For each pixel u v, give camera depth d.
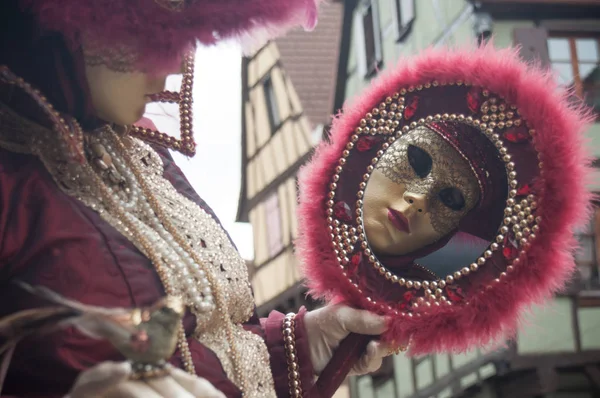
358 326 1.72
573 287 9.52
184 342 1.45
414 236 1.74
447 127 1.75
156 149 1.81
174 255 1.52
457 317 1.68
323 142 1.84
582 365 9.43
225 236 1.70
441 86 1.76
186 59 1.77
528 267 1.65
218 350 1.53
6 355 1.21
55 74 1.52
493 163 1.72
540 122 1.67
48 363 1.30
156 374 1.15
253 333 1.72
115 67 1.50
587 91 9.98
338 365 1.73
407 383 10.86
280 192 13.40
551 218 1.65
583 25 10.07
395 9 11.36
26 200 1.42
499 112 1.71
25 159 1.47
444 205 1.74
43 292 1.11
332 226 1.78
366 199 1.78
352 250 1.77
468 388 9.87
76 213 1.44
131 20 1.43
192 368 1.44
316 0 1.65
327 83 13.36
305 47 13.98
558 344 9.52
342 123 1.82
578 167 1.65
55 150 1.50
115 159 1.61
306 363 1.74
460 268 1.72
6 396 1.27
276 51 13.96
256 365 1.64
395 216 1.74
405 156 1.76
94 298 1.37
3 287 1.36
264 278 13.67
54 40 1.51
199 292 1.52
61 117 1.50
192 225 1.63
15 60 1.52
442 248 1.75
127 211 1.54
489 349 1.70
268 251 13.67
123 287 1.41
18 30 1.50
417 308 1.71
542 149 1.66
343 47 12.81
